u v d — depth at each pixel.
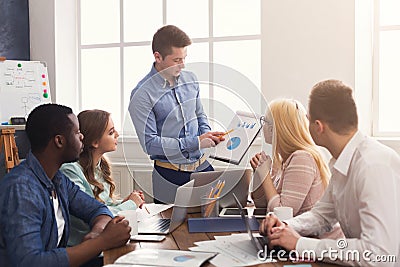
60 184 2.21
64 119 2.09
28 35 4.75
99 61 4.89
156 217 2.45
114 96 4.88
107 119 2.67
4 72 4.23
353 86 3.94
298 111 2.45
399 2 4.11
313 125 1.85
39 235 1.93
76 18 4.90
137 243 2.01
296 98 4.05
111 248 1.95
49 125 2.06
